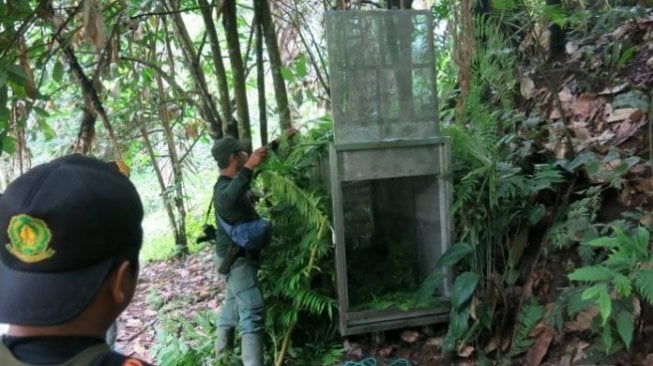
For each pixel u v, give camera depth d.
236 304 3.58
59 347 0.89
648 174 3.21
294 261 3.55
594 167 3.18
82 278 0.89
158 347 3.93
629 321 2.44
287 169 3.68
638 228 2.60
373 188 4.27
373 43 3.38
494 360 3.16
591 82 4.10
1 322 0.88
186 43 4.75
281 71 4.49
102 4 4.45
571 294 2.75
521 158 3.57
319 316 3.71
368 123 3.40
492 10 4.02
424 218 3.78
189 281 5.76
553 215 3.41
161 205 8.77
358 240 4.27
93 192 0.90
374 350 3.48
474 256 3.35
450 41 4.47
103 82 5.80
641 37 4.21
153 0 4.70
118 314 0.97
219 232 3.50
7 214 0.89
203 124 6.36
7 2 3.30
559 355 2.88
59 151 6.27
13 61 3.41
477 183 3.43
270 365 3.66
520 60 4.54
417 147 3.45
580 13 4.28
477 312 3.19
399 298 3.65
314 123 4.71
